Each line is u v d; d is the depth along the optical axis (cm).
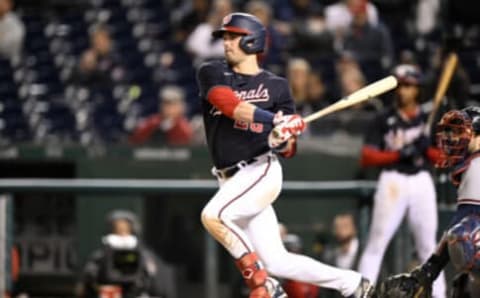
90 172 4384
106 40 5744
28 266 4184
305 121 2558
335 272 2606
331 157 4316
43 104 5594
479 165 2481
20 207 4175
